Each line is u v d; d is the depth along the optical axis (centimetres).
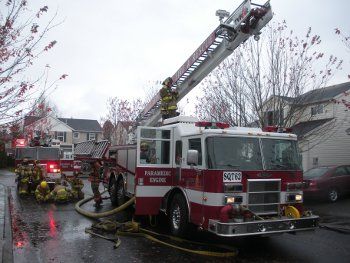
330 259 667
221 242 781
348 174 1472
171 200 844
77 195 1384
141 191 855
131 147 1029
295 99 1516
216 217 671
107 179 1275
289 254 698
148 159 866
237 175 689
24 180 1488
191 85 1010
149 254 683
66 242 766
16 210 1159
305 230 696
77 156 1905
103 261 640
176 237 793
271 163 732
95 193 1238
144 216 1055
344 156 2198
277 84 1519
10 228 877
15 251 698
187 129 828
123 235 824
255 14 773
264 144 740
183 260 650
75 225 934
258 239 816
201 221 704
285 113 1623
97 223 899
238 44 847
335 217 1085
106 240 785
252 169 709
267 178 715
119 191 1144
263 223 657
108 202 1337
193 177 744
